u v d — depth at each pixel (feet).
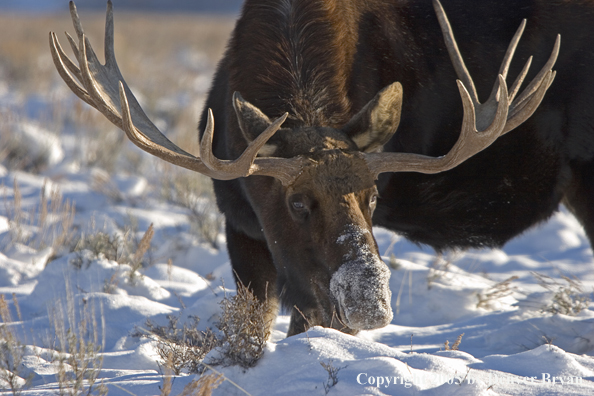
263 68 58.23
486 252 100.58
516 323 63.26
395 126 52.80
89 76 51.13
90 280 73.00
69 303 60.18
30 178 127.54
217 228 99.35
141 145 49.42
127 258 79.51
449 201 67.05
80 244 81.92
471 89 57.21
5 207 103.09
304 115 55.62
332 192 48.57
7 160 135.13
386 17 65.16
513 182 67.67
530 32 68.03
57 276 73.77
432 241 70.13
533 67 67.87
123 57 277.44
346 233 47.14
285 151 50.90
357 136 52.24
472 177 66.69
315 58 57.82
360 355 45.98
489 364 47.80
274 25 59.57
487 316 69.46
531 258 100.53
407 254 95.45
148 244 74.79
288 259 52.54
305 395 41.68
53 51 50.88
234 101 51.65
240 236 63.36
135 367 54.34
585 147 67.77
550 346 48.83
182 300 74.54
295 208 49.78
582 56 67.46
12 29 407.03
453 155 49.98
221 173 50.11
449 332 65.98
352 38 61.16
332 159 49.57
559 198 70.33
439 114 67.36
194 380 41.68
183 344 51.24
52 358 50.29
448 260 89.35
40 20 491.31
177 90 234.17
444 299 75.20
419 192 66.03
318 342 46.88
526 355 48.52
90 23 458.91
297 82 57.11
